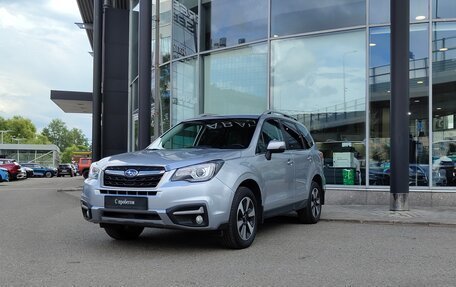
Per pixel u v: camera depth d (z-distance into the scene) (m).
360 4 12.09
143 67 12.92
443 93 11.32
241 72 13.91
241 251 6.26
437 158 11.20
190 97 15.29
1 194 17.08
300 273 5.17
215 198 5.86
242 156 6.55
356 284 4.77
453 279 4.95
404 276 5.07
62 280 4.92
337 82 12.31
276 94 13.11
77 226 8.55
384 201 11.40
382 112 11.72
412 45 11.52
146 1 12.98
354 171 11.86
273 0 13.27
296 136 8.55
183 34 15.77
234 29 14.17
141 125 12.88
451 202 10.92
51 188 21.42
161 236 7.39
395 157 9.95
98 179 6.24
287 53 13.04
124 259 5.85
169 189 5.75
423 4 11.49
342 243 6.84
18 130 117.44
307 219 8.59
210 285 4.73
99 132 20.59
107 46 22.77
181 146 7.51
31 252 6.29
